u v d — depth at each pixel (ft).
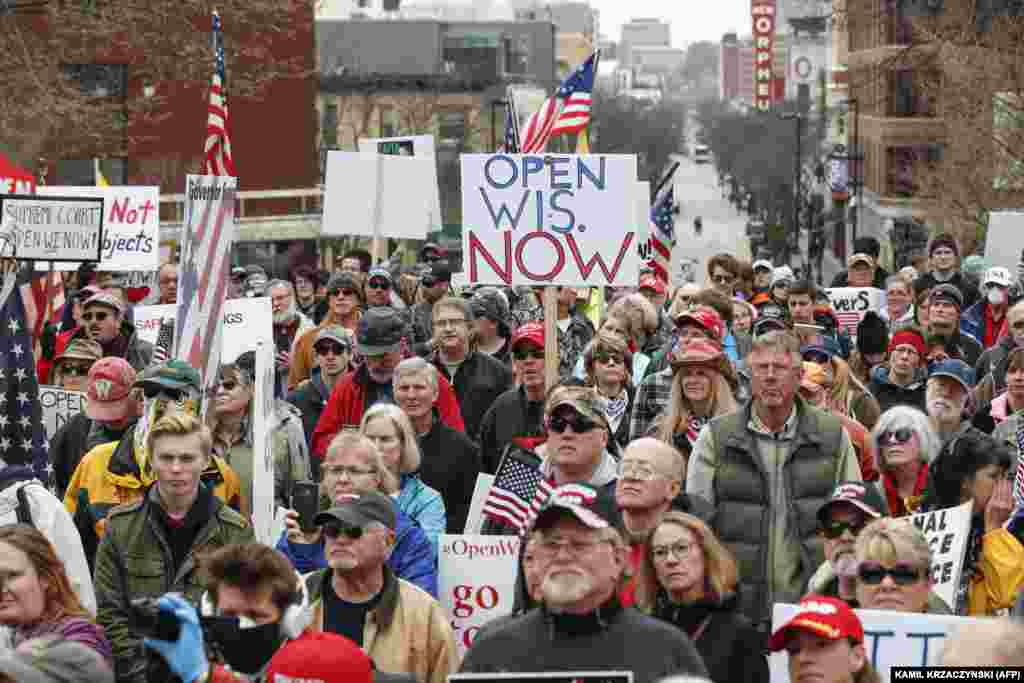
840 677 25.66
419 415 46.24
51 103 147.84
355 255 92.27
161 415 39.65
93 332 57.88
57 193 77.56
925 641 29.19
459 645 38.47
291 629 28.02
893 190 293.43
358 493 32.37
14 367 43.78
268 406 40.60
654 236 94.53
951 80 151.53
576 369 55.83
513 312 75.92
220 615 27.91
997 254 91.66
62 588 30.89
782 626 25.88
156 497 35.60
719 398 43.04
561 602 25.93
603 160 51.29
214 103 60.08
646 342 61.36
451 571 38.52
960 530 35.12
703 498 37.52
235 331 57.21
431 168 102.73
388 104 394.11
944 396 49.37
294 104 258.57
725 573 30.71
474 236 51.42
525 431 51.19
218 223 45.52
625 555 27.14
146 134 220.64
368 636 32.01
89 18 154.10
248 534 35.76
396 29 455.22
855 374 63.21
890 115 292.20
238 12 173.17
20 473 37.93
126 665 34.94
